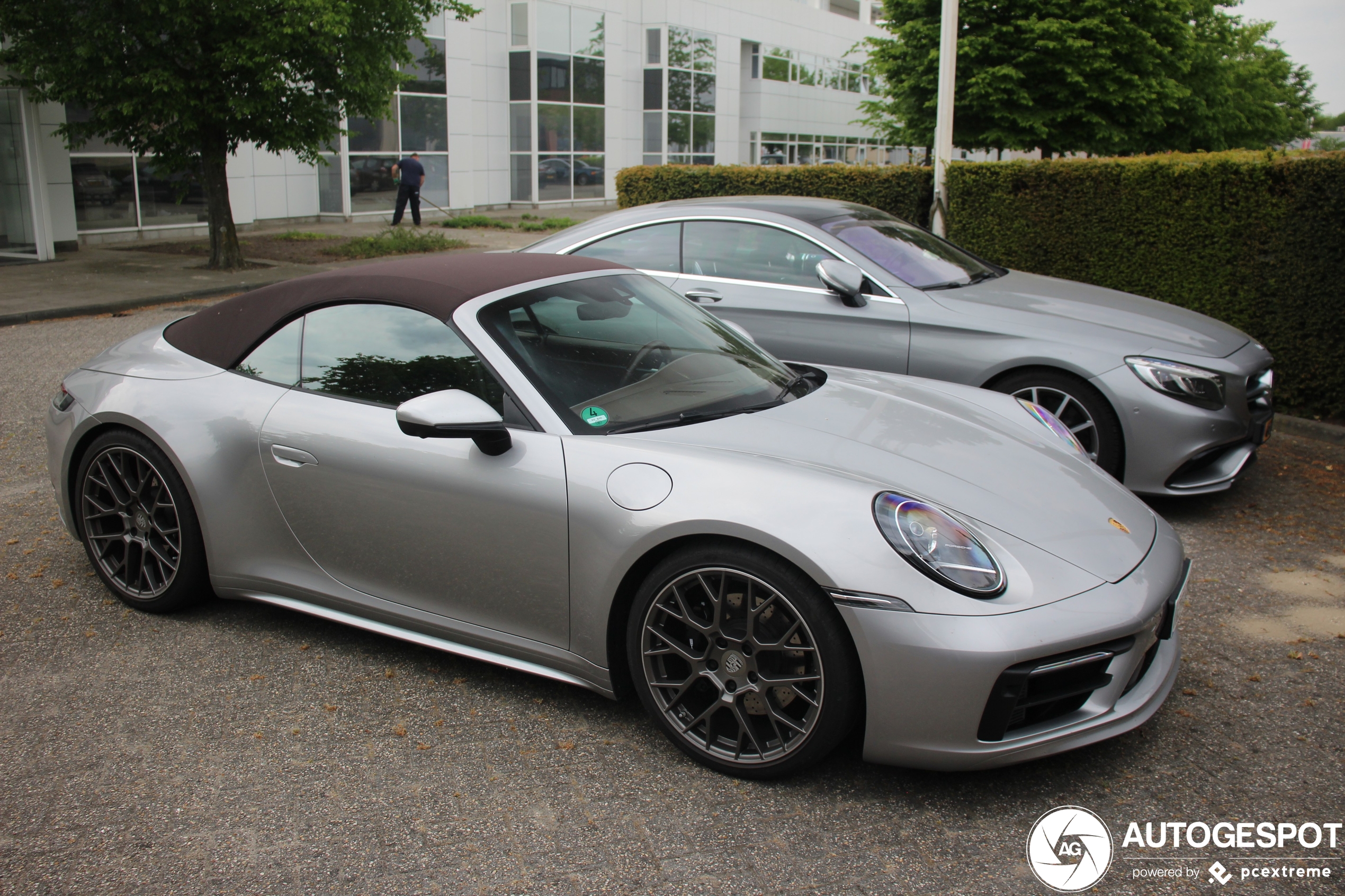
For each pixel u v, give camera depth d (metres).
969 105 17.22
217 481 3.24
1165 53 16.80
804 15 41.62
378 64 14.02
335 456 3.01
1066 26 16.16
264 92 13.17
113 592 3.58
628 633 2.64
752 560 2.40
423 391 2.94
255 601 3.41
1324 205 6.18
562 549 2.66
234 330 3.41
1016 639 2.24
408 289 3.10
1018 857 2.24
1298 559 4.12
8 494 4.77
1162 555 2.63
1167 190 7.23
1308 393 6.44
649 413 2.87
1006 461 2.86
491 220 23.30
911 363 5.00
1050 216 8.10
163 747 2.67
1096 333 4.72
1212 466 4.73
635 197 12.73
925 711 2.29
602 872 2.19
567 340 3.04
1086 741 2.41
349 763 2.61
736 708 2.49
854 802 2.45
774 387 3.22
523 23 27.38
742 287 5.46
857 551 2.31
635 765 2.61
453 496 2.80
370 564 3.04
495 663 2.92
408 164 21.28
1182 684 3.07
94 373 3.60
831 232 5.40
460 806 2.43
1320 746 2.71
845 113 46.41
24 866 2.20
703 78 35.03
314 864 2.21
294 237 18.72
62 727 2.77
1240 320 6.84
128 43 12.59
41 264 14.69
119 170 17.72
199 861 2.22
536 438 2.74
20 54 12.40
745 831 2.33
